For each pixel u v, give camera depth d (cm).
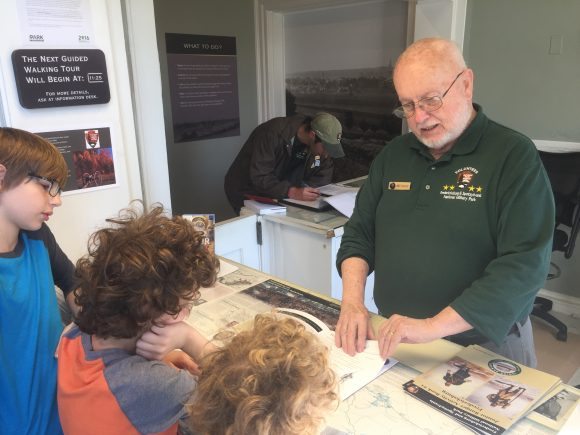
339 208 220
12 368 99
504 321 106
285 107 415
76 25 149
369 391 98
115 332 77
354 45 346
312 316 129
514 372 103
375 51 333
